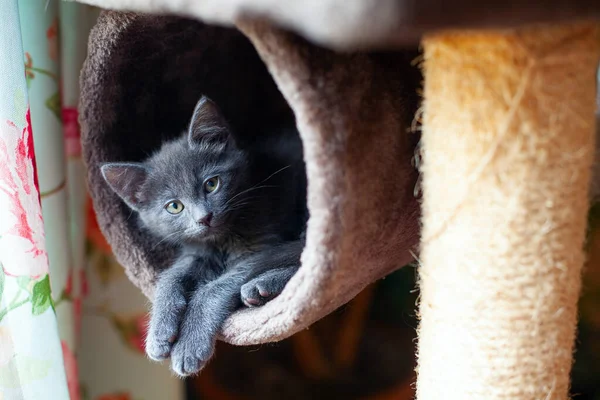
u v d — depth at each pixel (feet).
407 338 4.11
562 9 1.46
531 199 1.63
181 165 2.34
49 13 2.39
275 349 4.02
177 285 2.22
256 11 1.55
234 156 2.41
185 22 2.23
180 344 2.06
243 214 2.36
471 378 1.74
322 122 1.65
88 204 2.68
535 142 1.61
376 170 1.82
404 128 1.92
